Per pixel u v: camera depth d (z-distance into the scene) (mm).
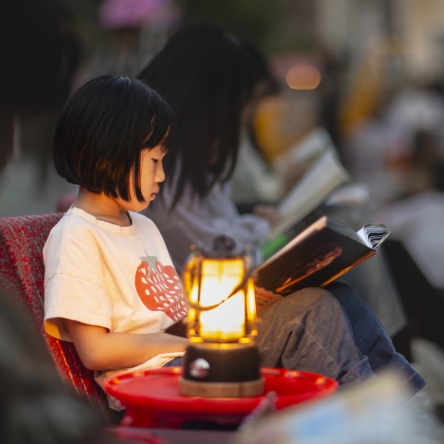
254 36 18750
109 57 7172
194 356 2777
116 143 3445
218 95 4977
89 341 3277
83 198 3643
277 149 10086
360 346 3395
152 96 3582
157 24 7422
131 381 2982
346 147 13422
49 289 3289
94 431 1988
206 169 4980
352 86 14656
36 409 1900
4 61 5207
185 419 2760
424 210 8719
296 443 2076
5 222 3404
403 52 15453
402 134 13234
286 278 3219
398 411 2131
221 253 2848
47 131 5859
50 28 5414
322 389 2824
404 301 6105
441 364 6074
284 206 6066
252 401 2633
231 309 2814
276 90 5801
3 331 1976
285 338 3281
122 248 3564
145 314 3514
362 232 3295
